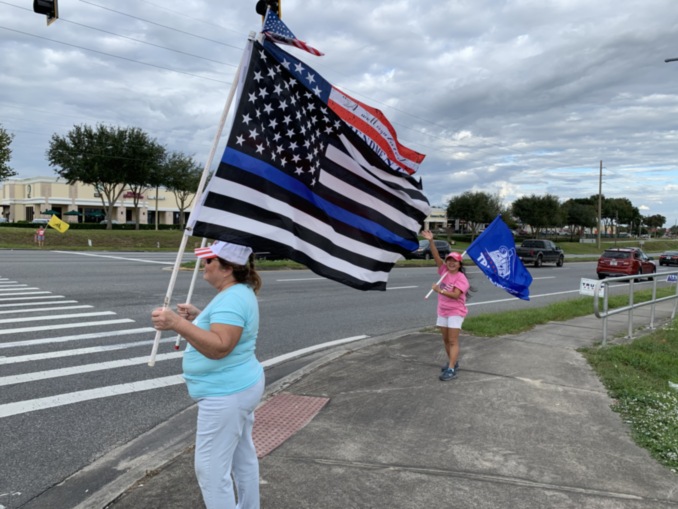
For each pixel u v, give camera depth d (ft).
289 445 13.16
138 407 16.98
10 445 13.91
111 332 26.68
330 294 45.29
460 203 237.45
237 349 8.49
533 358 22.08
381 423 14.71
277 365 22.58
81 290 40.65
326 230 12.64
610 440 13.74
